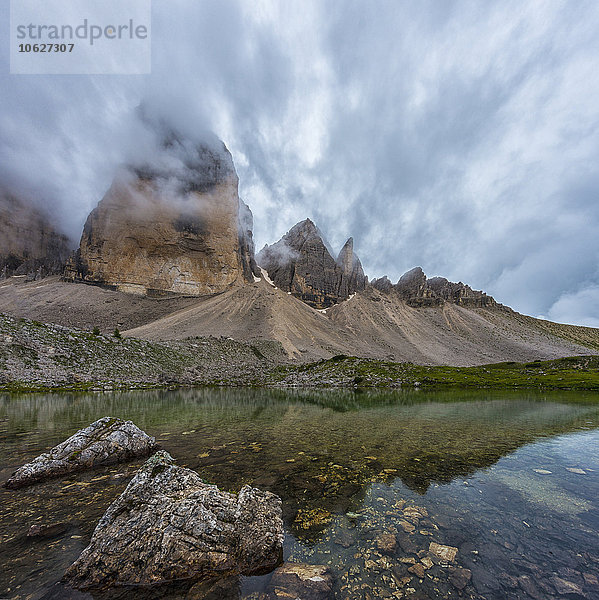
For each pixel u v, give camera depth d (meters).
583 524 8.22
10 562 6.28
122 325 172.25
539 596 5.48
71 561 6.35
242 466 12.66
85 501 9.30
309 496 9.81
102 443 13.42
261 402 35.94
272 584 5.78
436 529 7.85
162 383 53.72
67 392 38.72
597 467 12.94
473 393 50.69
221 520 7.19
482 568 6.28
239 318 178.00
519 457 14.27
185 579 5.90
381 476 11.63
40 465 11.39
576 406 33.62
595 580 5.95
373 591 5.56
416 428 21.02
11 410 25.34
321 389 57.69
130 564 6.05
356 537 7.44
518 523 8.23
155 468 8.34
